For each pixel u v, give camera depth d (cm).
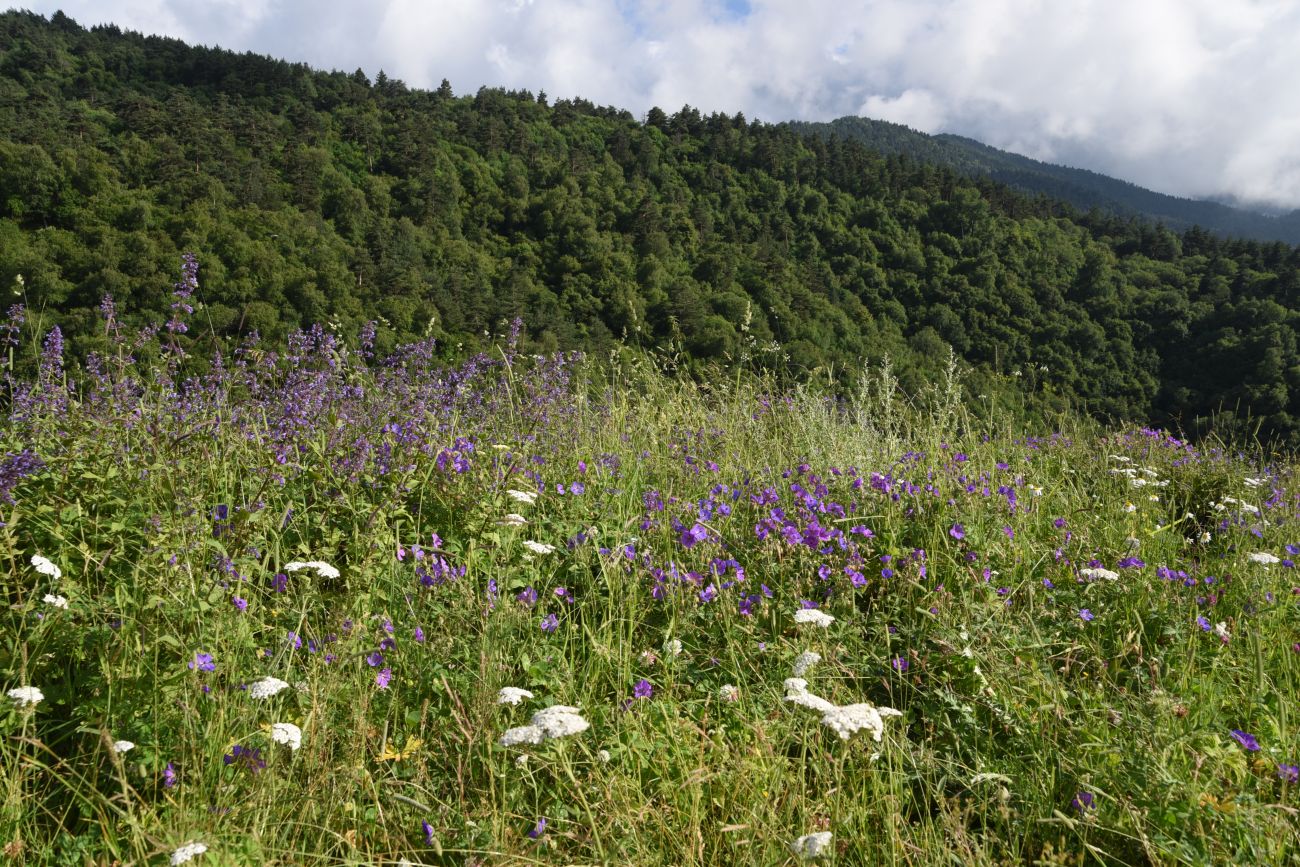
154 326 498
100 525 349
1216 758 263
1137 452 672
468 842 232
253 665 290
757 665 328
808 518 429
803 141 13588
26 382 472
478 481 440
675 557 399
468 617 326
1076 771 268
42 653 278
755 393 691
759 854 231
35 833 231
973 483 484
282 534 379
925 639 338
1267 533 509
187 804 230
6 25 12006
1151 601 381
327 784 241
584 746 264
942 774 278
